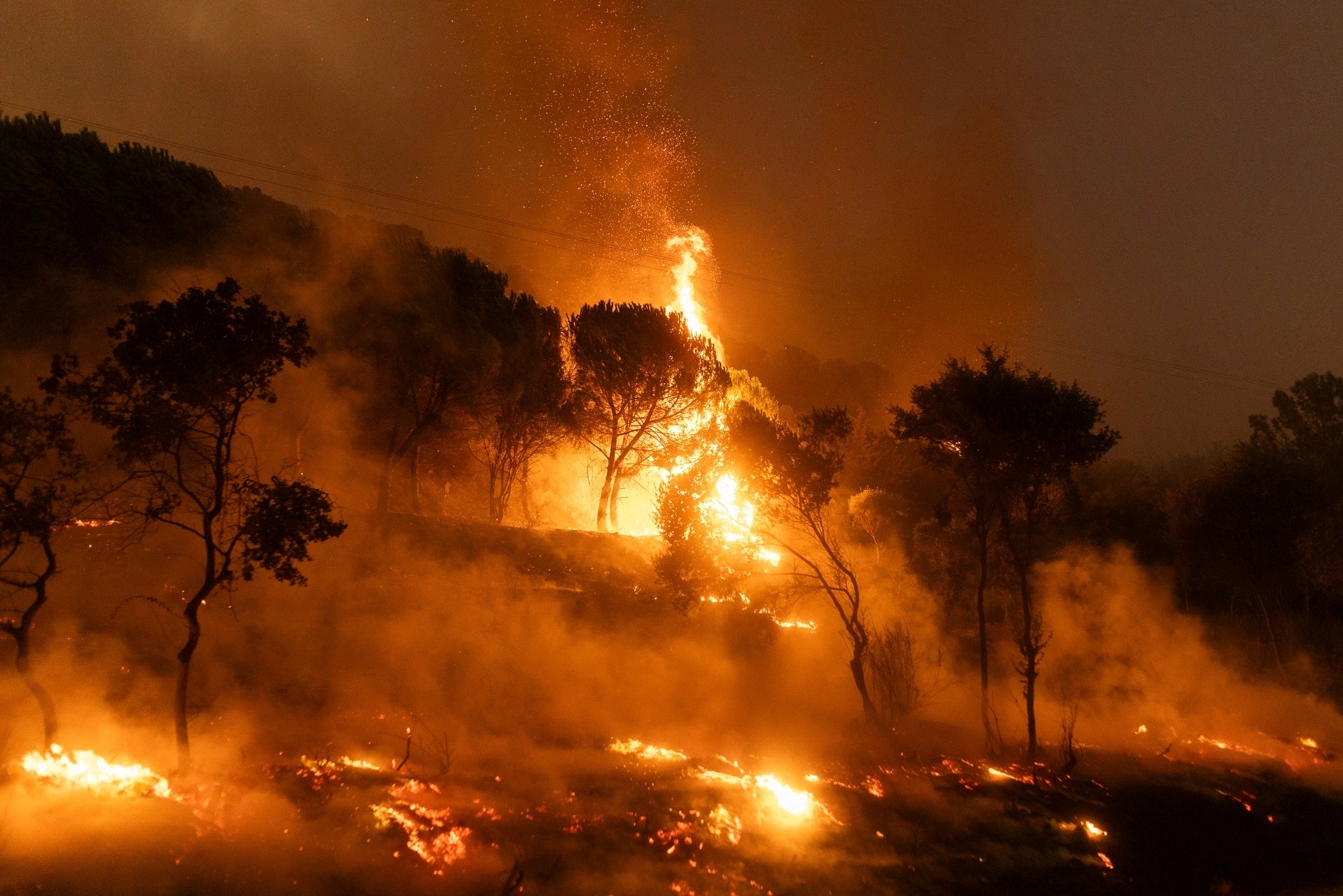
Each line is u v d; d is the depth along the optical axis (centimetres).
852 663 1466
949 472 1534
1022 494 1466
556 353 2995
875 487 3431
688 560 1650
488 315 2586
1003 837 1161
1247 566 2266
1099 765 1475
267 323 898
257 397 973
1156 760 1558
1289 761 1653
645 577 2075
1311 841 1308
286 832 862
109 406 897
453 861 876
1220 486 2347
